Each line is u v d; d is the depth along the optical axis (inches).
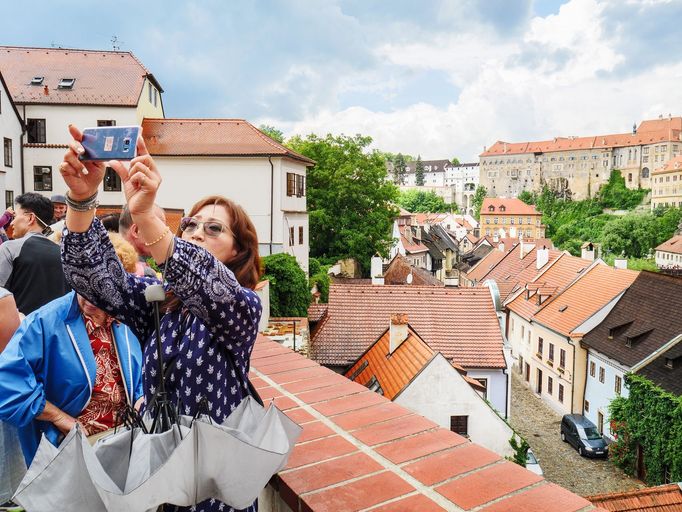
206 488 52.9
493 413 701.9
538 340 1427.2
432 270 3567.9
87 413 90.3
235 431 56.6
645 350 1023.6
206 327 63.5
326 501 69.6
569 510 66.7
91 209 61.5
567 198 6958.7
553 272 1665.8
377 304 1041.5
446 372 697.6
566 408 1241.4
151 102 1418.6
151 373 65.4
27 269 128.3
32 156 1238.9
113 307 66.1
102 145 55.2
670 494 530.9
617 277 1350.9
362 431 91.5
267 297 525.0
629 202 6560.0
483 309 1050.7
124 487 56.6
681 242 4426.7
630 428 933.2
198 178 1181.1
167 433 55.0
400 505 68.5
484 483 73.5
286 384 117.8
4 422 91.0
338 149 1717.5
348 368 912.9
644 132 6707.7
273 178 1173.7
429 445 85.7
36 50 1370.6
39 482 48.8
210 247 69.9
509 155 7381.9
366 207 1724.9
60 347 87.1
